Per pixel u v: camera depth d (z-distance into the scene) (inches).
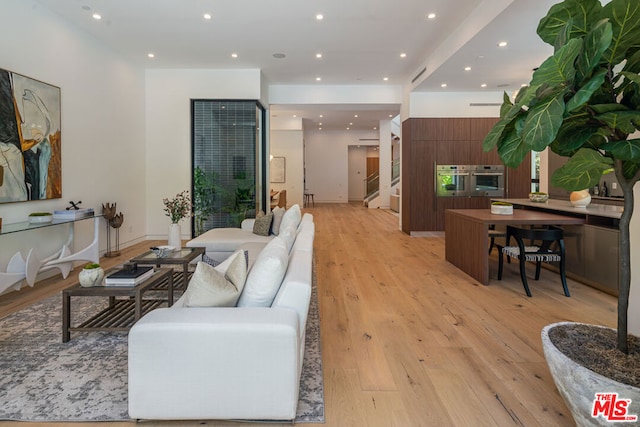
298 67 262.1
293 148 531.5
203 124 271.7
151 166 268.8
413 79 280.5
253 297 76.7
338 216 446.0
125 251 230.7
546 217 164.7
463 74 241.6
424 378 86.4
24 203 157.4
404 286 162.1
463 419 71.4
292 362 66.4
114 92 226.5
